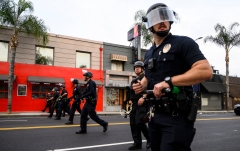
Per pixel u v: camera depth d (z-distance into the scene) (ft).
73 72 65.21
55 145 17.48
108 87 70.79
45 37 55.98
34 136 21.04
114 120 39.27
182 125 6.35
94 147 17.13
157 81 6.90
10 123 31.76
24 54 58.85
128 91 18.01
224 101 101.35
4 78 53.93
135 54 75.46
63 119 39.58
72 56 65.62
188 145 6.31
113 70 70.95
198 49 6.21
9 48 57.00
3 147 16.56
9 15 50.98
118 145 18.08
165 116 6.64
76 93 30.37
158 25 6.89
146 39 74.28
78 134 22.58
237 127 31.96
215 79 99.55
